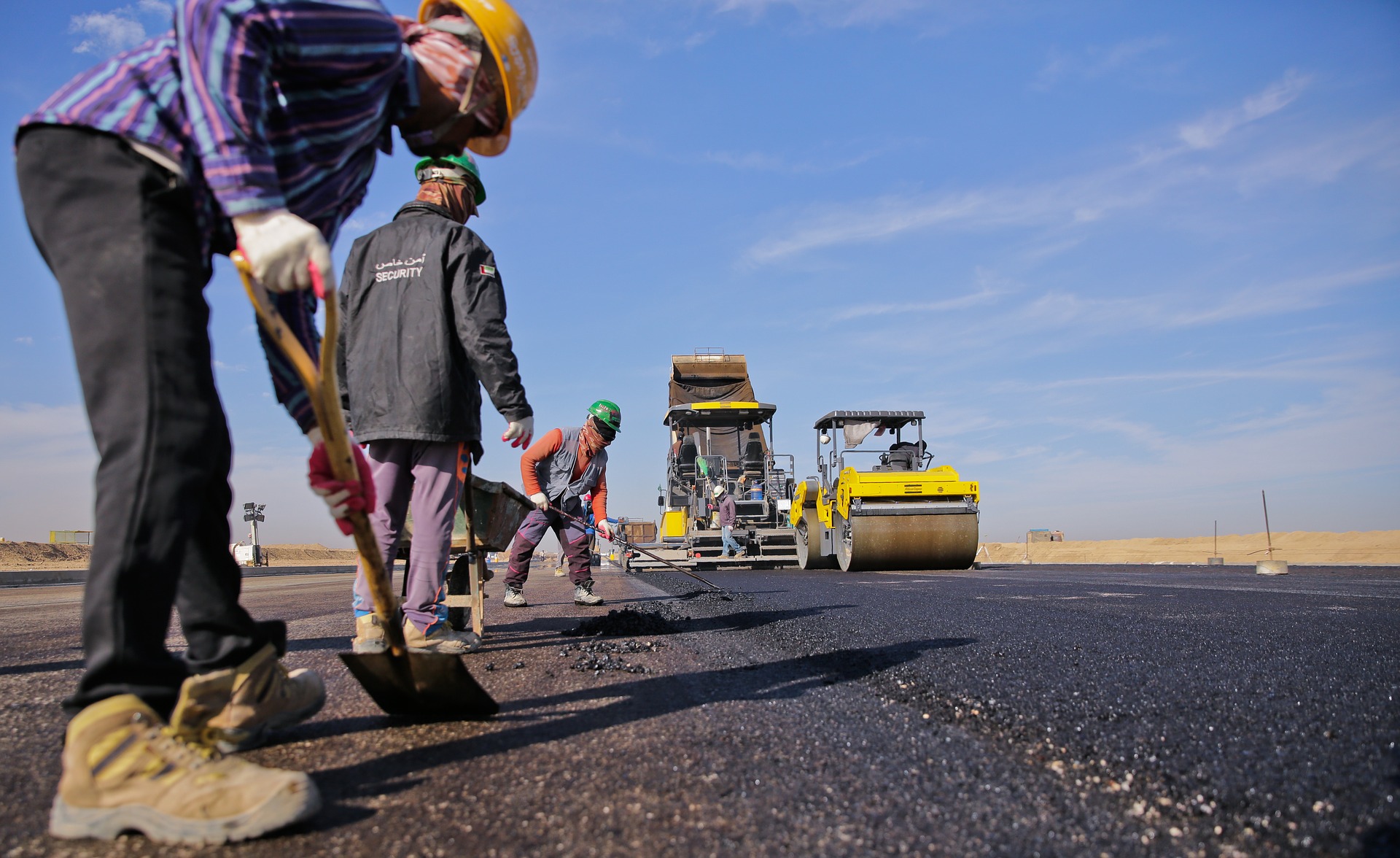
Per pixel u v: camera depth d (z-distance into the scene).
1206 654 2.64
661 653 2.98
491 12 1.69
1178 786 1.33
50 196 1.22
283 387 1.71
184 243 1.27
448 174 2.95
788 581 8.59
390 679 1.77
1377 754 1.47
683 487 16.27
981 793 1.33
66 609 6.92
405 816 1.26
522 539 5.80
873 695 2.12
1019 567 13.40
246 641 1.57
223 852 1.13
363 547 1.48
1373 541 23.27
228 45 1.24
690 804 1.29
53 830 1.18
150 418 1.19
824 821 1.22
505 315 2.77
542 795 1.35
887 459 12.79
